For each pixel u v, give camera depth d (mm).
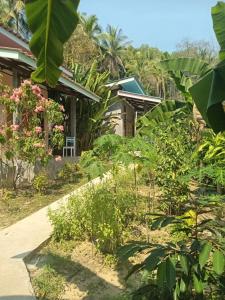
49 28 2727
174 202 7527
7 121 10852
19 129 10148
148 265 3260
